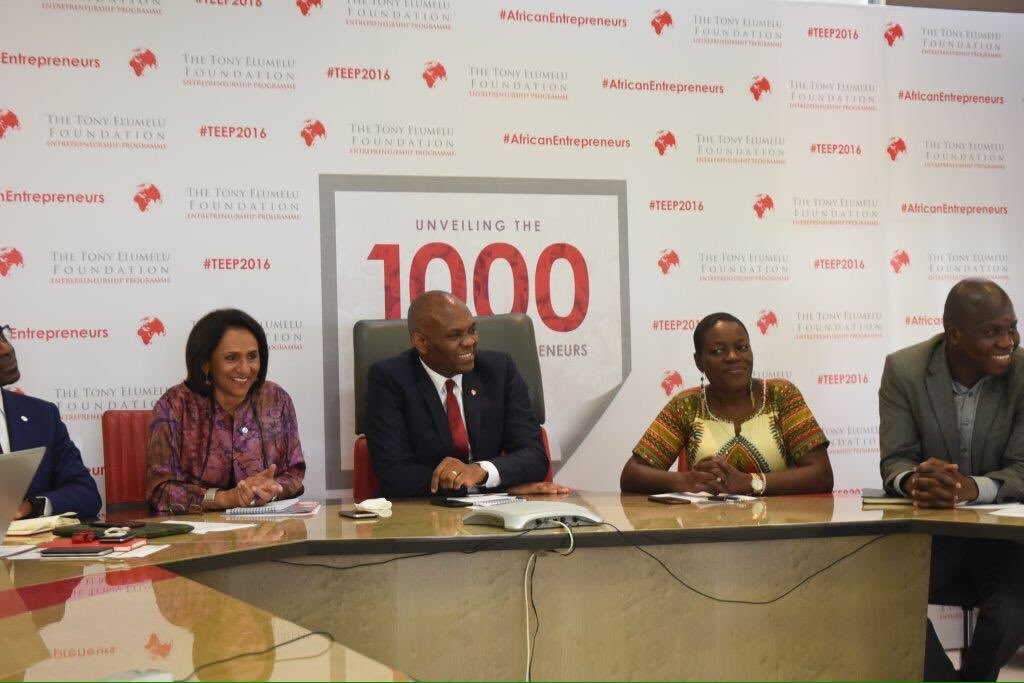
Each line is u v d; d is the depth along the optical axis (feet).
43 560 6.39
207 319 9.74
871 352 13.74
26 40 11.66
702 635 7.32
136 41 11.92
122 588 5.47
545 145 12.96
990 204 14.17
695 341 10.33
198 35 12.07
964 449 9.27
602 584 7.19
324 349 12.35
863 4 13.88
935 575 8.75
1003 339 8.71
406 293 12.57
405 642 6.95
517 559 7.11
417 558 6.97
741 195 13.46
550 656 7.13
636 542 6.95
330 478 12.34
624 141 13.16
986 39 14.16
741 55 13.48
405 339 10.84
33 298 11.64
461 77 12.75
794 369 13.53
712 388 10.33
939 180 14.02
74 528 7.39
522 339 11.07
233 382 9.66
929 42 14.01
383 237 12.52
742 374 9.95
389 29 12.57
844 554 7.55
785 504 8.51
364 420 10.32
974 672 8.21
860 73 13.82
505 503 8.25
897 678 7.62
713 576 7.34
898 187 13.89
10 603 5.13
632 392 13.12
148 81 11.95
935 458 8.61
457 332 9.73
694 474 9.44
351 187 12.44
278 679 3.70
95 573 5.91
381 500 8.30
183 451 9.64
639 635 7.24
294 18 12.32
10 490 6.75
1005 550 8.39
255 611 4.91
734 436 10.08
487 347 10.94
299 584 6.82
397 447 9.73
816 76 13.69
